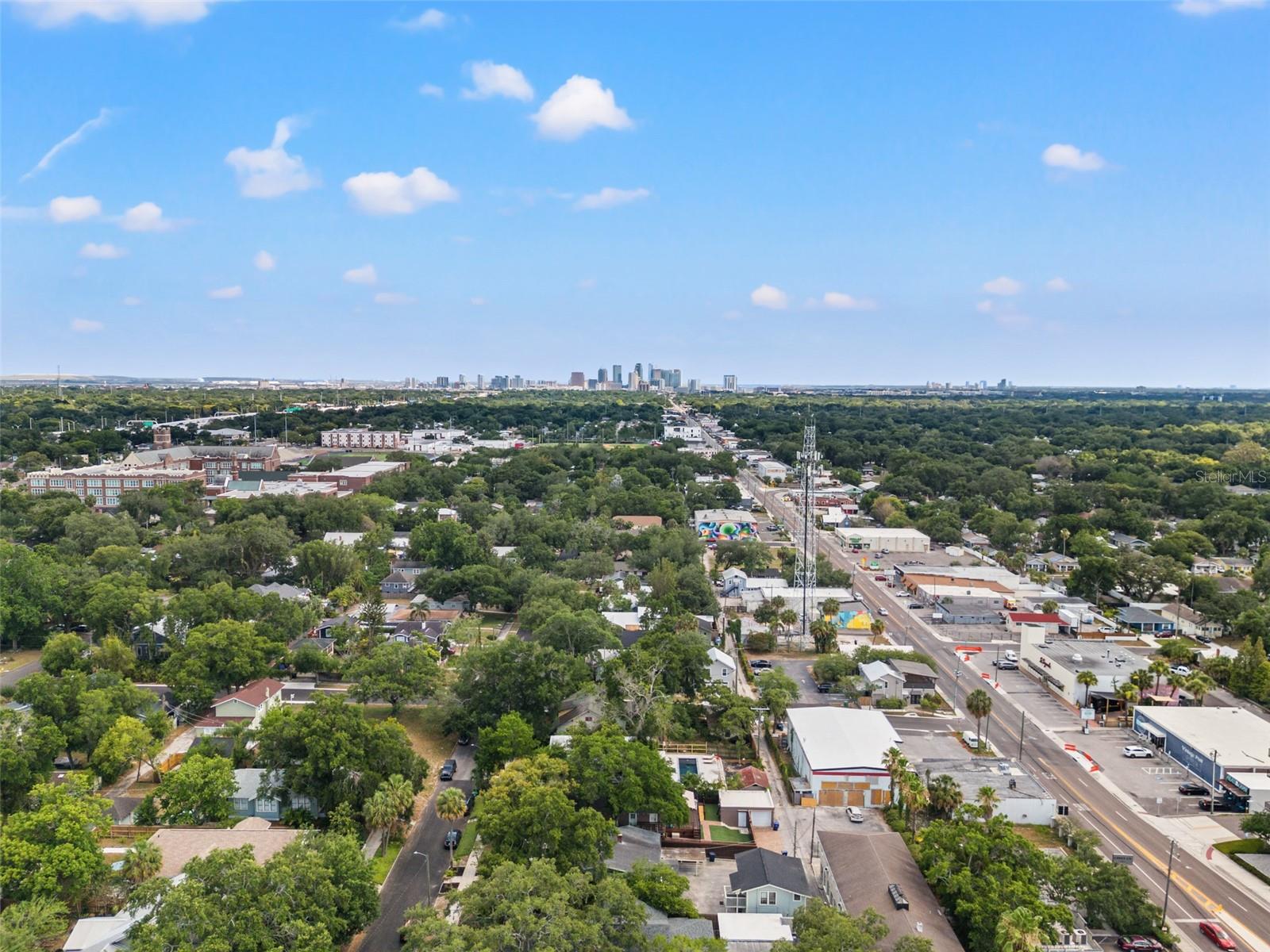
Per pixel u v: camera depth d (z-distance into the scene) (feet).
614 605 533.14
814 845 286.05
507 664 354.33
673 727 357.82
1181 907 254.68
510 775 268.62
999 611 561.84
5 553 472.85
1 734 294.25
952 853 244.22
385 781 291.79
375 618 495.00
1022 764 348.79
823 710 369.91
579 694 369.50
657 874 242.37
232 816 299.79
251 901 207.21
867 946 199.82
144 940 191.31
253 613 457.68
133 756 320.50
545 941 191.42
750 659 478.59
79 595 485.56
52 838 241.14
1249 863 275.80
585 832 244.63
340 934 224.74
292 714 309.01
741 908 248.11
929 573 638.94
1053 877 240.12
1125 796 324.19
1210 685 394.11
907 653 456.04
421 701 402.93
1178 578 573.74
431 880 267.59
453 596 558.15
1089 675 403.75
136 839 273.54
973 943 222.07
